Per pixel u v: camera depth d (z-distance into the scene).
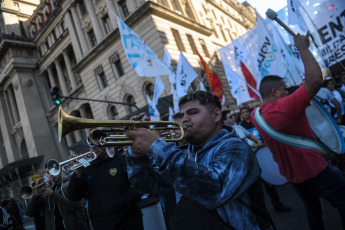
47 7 24.55
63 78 23.42
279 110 1.87
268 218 1.11
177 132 1.48
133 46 5.52
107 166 2.33
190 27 18.02
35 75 25.70
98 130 1.11
